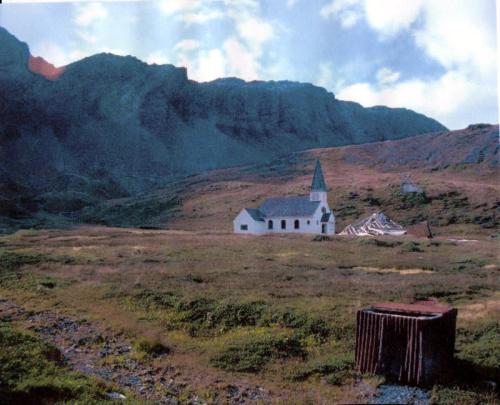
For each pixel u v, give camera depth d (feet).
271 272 88.89
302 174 409.28
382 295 69.56
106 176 510.17
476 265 105.29
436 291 73.20
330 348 49.96
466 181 333.01
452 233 218.79
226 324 57.82
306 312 59.00
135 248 122.52
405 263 106.93
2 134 503.20
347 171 405.59
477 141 405.39
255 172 441.27
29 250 110.11
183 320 58.85
